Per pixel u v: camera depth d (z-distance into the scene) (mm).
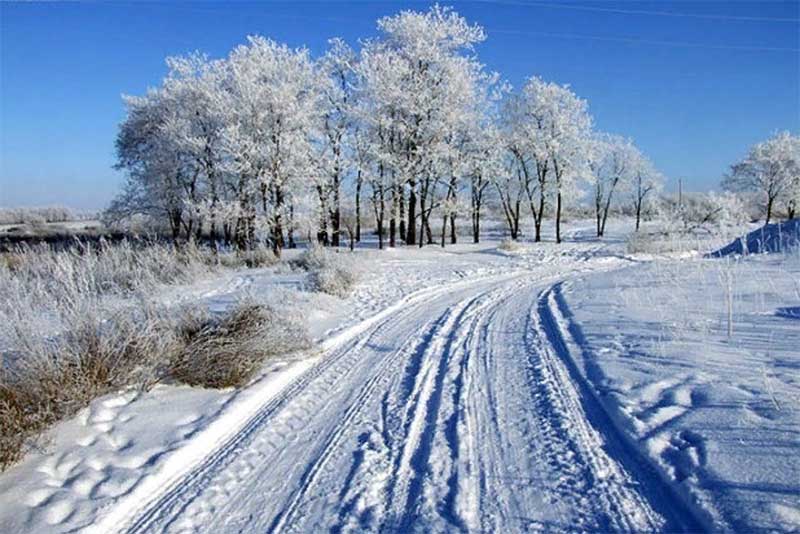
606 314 10188
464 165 35031
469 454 4898
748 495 3609
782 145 50688
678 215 20188
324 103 32688
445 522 3859
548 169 43125
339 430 5742
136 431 5750
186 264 19047
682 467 4164
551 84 42156
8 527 4051
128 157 36906
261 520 4129
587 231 57062
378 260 24922
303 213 30953
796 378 5449
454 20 34750
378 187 33906
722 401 5141
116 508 4305
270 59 29781
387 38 35031
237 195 30922
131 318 7664
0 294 9219
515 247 33375
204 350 7293
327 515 4109
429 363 7992
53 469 4934
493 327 10375
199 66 33469
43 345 6125
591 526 3658
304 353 8719
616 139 52531
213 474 4945
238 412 6348
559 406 5840
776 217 55688
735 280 11523
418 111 32781
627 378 6289
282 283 16453
